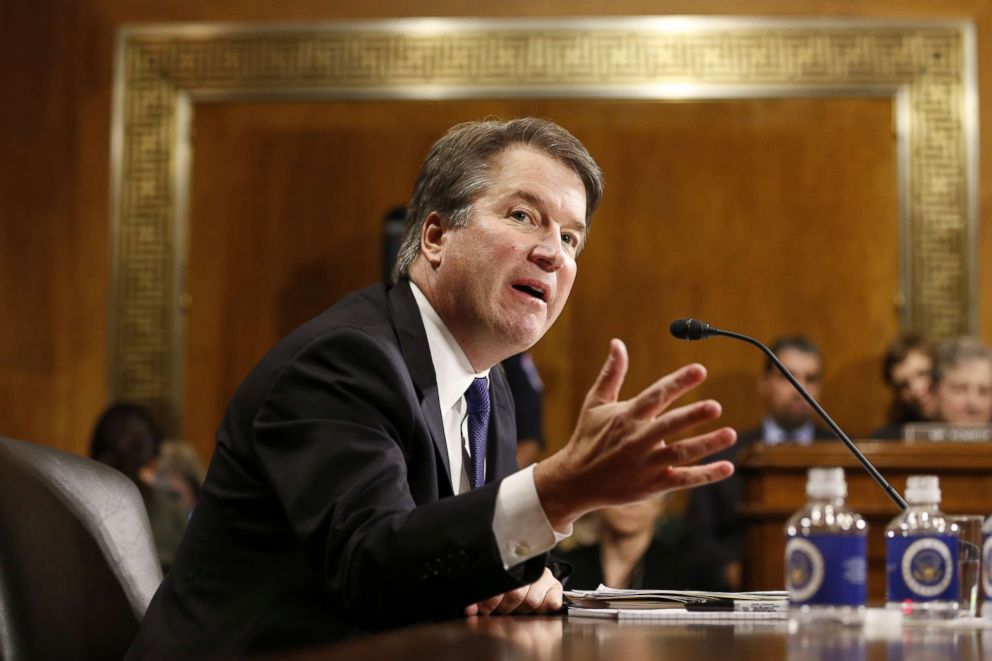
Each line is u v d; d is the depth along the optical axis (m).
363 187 6.20
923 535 1.50
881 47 6.07
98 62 6.30
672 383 1.30
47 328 6.21
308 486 1.55
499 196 1.93
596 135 6.15
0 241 6.25
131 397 6.16
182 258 6.20
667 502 5.29
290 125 6.24
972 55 6.04
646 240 6.11
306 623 1.67
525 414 5.00
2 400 6.15
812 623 1.38
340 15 6.23
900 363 5.25
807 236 6.07
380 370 1.67
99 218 6.25
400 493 1.54
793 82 6.05
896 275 6.03
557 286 1.94
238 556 1.72
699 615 1.66
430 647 1.20
